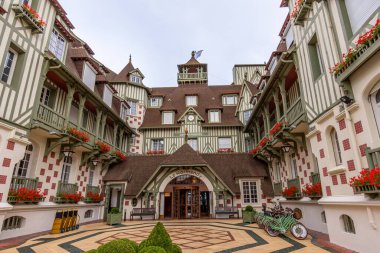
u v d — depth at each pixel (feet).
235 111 65.57
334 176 20.29
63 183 34.32
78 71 38.88
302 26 27.20
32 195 26.61
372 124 16.17
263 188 44.60
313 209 27.55
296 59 28.58
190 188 46.09
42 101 33.27
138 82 70.13
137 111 66.23
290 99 37.40
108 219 37.91
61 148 34.47
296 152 32.76
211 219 42.57
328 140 21.71
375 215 15.14
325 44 22.29
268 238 24.09
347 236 17.95
